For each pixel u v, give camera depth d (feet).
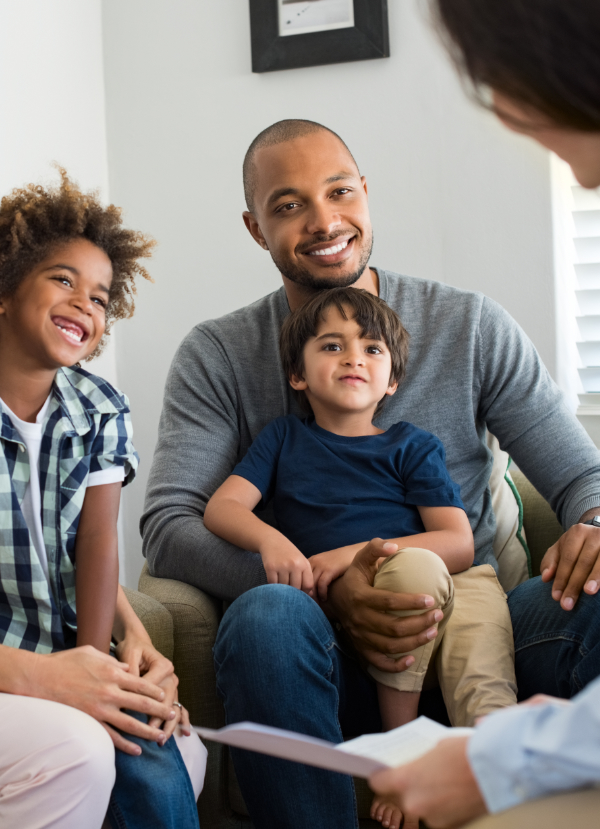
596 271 6.52
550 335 6.26
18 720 2.75
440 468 4.29
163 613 3.88
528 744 1.55
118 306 3.99
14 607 3.38
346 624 3.68
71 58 6.57
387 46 6.47
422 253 6.50
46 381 3.51
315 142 4.79
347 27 6.51
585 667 3.31
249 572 3.99
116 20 7.07
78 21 6.70
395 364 4.58
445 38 1.72
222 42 6.88
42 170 6.08
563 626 3.67
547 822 1.50
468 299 4.84
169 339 7.02
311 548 4.14
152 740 3.05
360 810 3.76
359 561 3.72
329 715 3.27
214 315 6.94
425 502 4.17
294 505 4.29
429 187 6.48
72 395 3.66
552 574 3.83
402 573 3.58
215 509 4.25
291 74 6.73
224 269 6.92
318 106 6.68
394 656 3.57
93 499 3.62
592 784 1.53
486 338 4.75
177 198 6.98
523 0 1.51
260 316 5.09
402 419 4.67
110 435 3.70
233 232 6.90
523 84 1.59
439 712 3.90
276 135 4.88
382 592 3.51
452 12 1.65
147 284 7.04
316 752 1.76
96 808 2.73
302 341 4.58
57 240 3.42
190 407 4.85
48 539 3.46
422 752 1.85
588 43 1.47
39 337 3.33
